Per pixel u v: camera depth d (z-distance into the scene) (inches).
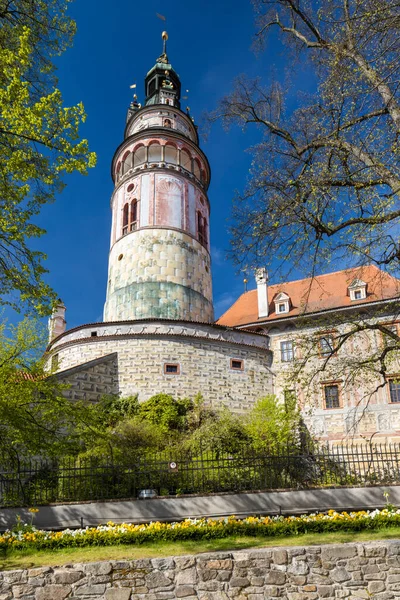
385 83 519.8
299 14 622.5
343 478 612.4
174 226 1409.9
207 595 378.0
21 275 514.9
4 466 582.9
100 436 606.2
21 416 566.3
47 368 1224.2
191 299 1358.3
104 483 583.5
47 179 515.8
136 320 1183.6
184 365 1162.6
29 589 370.3
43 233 538.6
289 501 559.5
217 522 480.4
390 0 495.2
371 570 391.2
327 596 382.3
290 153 618.2
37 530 483.8
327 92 569.6
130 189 1467.8
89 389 1066.1
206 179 1637.6
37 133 486.6
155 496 545.3
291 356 1285.7
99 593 372.5
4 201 514.6
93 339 1167.6
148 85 1838.1
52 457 593.0
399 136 515.8
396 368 1136.8
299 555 395.5
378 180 530.0
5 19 536.1
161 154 1499.8
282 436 946.7
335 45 558.3
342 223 564.7
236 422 973.8
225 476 609.3
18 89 472.4
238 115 690.8
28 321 650.2
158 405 1055.0
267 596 381.1
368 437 1128.2
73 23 564.4
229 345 1235.2
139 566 384.2
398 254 527.5
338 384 1195.3
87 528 483.8
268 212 591.8
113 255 1440.7
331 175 552.7
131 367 1136.2
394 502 561.0
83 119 514.6
